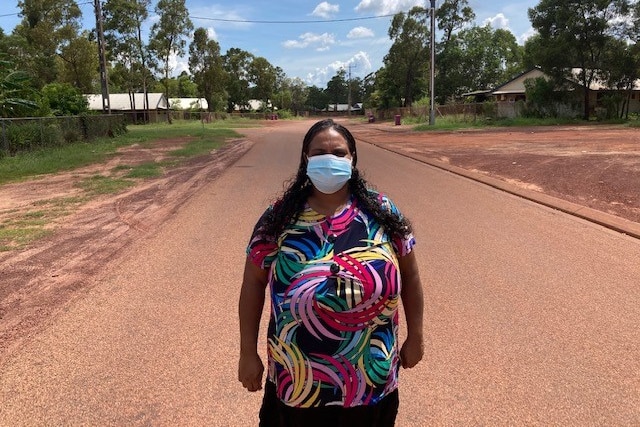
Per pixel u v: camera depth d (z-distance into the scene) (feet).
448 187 35.29
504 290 16.08
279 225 6.38
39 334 13.50
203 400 10.44
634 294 15.57
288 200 6.49
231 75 343.87
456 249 20.47
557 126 117.19
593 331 13.20
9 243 22.72
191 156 62.13
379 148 71.36
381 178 39.70
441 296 15.69
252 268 6.64
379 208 6.58
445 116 158.61
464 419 9.71
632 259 18.86
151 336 13.30
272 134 118.52
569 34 128.67
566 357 11.91
